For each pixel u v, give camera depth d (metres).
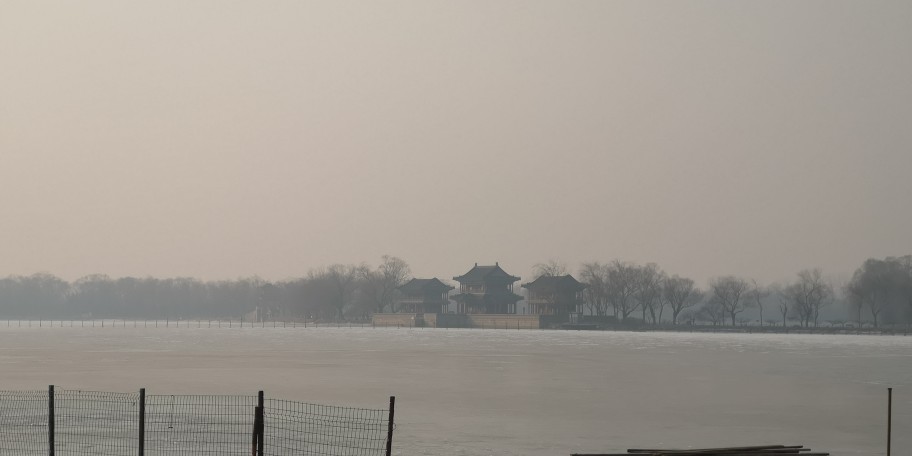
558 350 158.75
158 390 80.56
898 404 74.19
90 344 179.00
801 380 96.38
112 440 50.62
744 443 54.53
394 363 120.69
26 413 61.16
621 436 56.69
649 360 130.25
